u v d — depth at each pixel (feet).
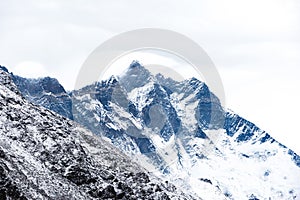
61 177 458.09
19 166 405.59
